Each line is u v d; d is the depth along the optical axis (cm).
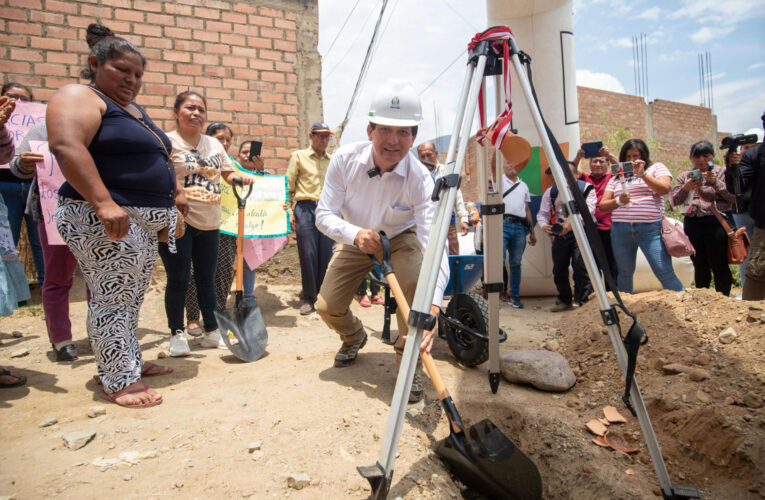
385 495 195
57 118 238
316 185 545
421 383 302
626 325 366
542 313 547
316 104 649
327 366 351
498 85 271
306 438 242
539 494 226
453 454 229
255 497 198
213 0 588
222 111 595
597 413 290
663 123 1498
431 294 205
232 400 284
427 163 531
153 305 518
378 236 260
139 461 217
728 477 231
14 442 233
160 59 564
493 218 287
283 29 627
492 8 596
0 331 435
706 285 535
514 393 316
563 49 587
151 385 310
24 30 509
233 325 376
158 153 285
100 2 538
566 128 598
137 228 279
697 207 516
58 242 340
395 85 265
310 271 533
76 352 366
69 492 195
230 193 488
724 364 286
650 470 244
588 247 222
